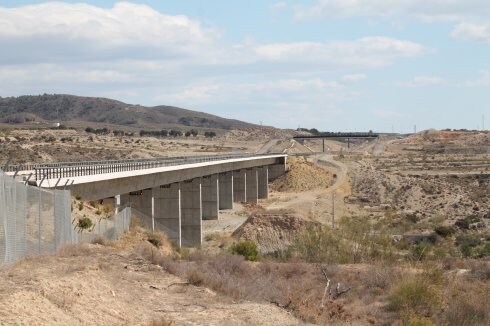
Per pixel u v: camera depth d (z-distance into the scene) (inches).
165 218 3774.6
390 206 5871.1
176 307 1056.2
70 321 781.3
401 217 4909.0
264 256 2618.1
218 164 4931.1
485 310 1408.7
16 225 1116.5
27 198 1254.9
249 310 1108.5
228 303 1151.6
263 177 7003.0
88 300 916.0
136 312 954.1
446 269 1959.9
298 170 7780.5
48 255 1249.4
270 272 1706.4
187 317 997.2
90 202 2488.9
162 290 1165.1
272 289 1359.5
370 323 1310.3
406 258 2188.7
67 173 2338.8
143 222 2805.1
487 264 1937.7
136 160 3609.7
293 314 1197.1
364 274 1761.8
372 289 1595.7
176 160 3988.7
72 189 2293.3
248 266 1697.8
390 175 7460.6
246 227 3809.1
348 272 1806.1
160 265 1389.0
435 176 7283.5
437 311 1409.9
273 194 7170.3
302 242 2326.5
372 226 3287.4
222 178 5851.4
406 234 3978.8
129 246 1847.9
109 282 1101.1
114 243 1769.2
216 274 1390.3
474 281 1705.2
